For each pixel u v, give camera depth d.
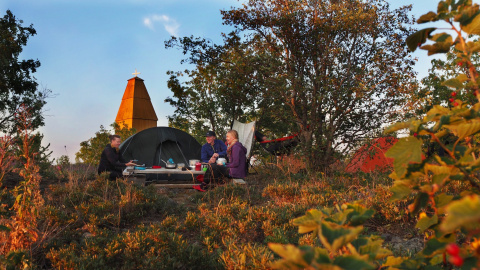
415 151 1.27
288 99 10.46
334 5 10.16
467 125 1.20
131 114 20.09
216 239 4.14
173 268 3.24
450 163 1.32
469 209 0.62
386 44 10.31
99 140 16.14
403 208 4.54
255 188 7.84
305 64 10.54
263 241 4.12
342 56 10.23
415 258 1.40
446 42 1.40
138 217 5.23
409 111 9.35
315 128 10.31
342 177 8.55
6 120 15.12
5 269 2.83
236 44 12.21
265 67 10.60
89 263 3.17
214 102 14.61
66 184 6.50
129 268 3.28
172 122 15.55
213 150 9.48
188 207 6.12
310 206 5.55
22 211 3.34
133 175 7.91
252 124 12.07
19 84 16.66
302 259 0.82
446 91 9.53
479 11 1.30
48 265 3.40
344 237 0.94
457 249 0.76
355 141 10.19
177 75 14.87
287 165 10.44
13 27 17.38
